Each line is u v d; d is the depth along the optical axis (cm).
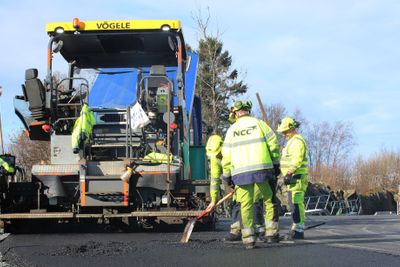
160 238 827
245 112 712
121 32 1029
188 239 759
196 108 1273
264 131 696
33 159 2233
